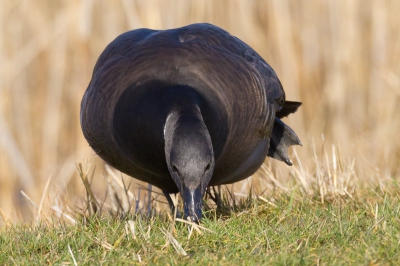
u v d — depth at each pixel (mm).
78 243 8453
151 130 8531
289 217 9445
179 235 8461
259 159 10703
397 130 19016
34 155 19266
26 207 18203
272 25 19641
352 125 19922
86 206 11578
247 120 9578
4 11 19250
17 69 19109
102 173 18875
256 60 10945
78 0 19297
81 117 10289
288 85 19641
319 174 11539
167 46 9641
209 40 10281
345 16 19953
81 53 19281
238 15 19547
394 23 20094
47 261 8062
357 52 20094
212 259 7527
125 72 9398
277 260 7297
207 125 8680
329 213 9258
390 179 11898
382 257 7223
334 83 19938
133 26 18984
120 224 9016
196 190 7609
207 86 9094
